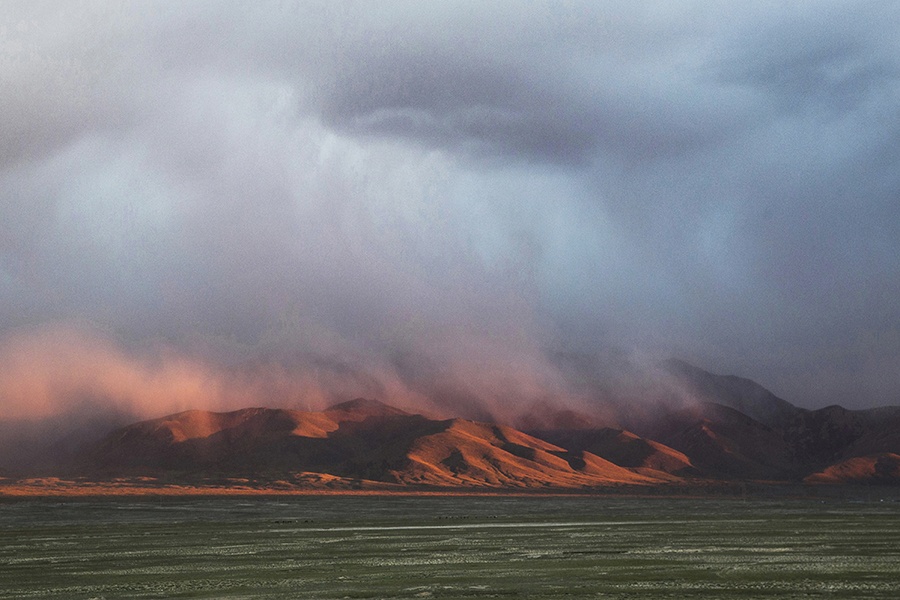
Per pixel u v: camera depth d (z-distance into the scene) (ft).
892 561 186.19
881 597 134.62
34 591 156.66
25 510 504.02
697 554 207.31
